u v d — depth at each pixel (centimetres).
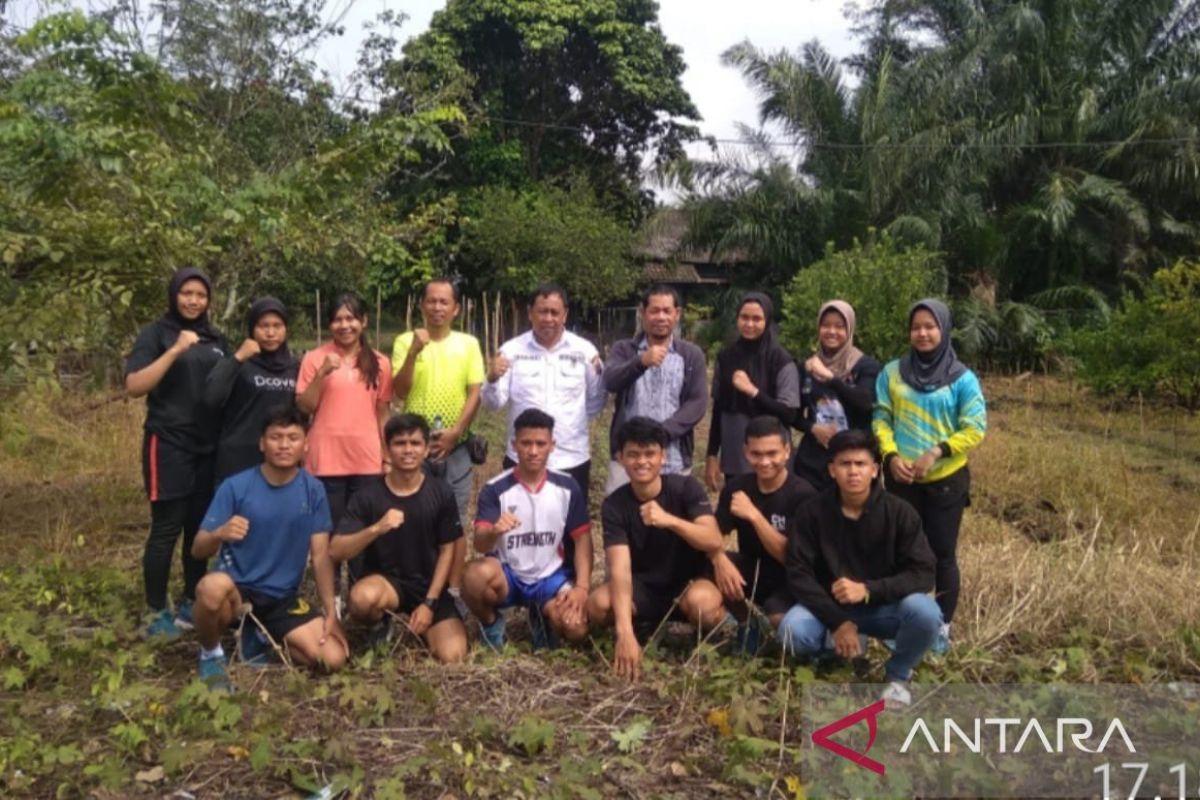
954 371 527
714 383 587
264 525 483
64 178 702
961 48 2191
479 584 488
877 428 542
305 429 540
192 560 557
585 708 437
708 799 368
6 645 477
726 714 412
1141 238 2166
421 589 506
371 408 558
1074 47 2233
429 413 580
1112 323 1581
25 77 709
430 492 504
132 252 718
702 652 481
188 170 709
